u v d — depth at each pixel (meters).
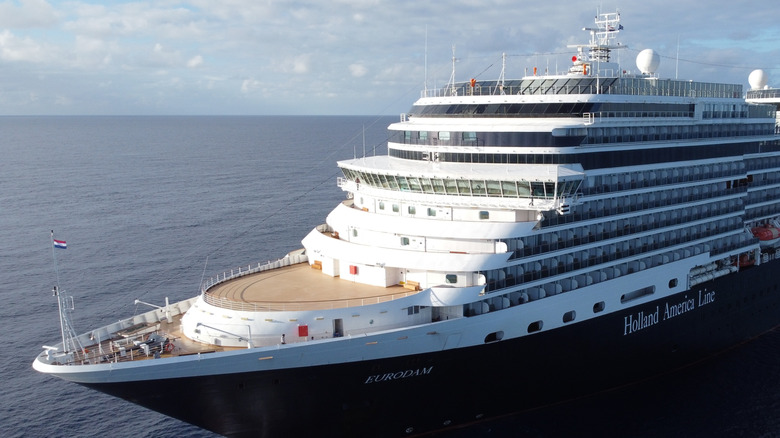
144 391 38.84
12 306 78.50
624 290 54.81
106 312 76.44
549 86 53.91
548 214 48.06
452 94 58.38
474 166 49.97
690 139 59.00
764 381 60.00
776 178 72.38
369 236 50.94
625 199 53.53
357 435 46.03
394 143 56.94
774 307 73.06
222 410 41.31
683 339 61.78
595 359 53.91
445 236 46.94
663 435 50.25
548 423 51.34
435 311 45.94
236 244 108.50
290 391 41.75
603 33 61.53
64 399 57.78
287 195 162.62
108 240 111.88
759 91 84.38
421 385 45.78
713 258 63.12
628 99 53.56
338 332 42.94
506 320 47.09
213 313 42.72
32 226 124.50
